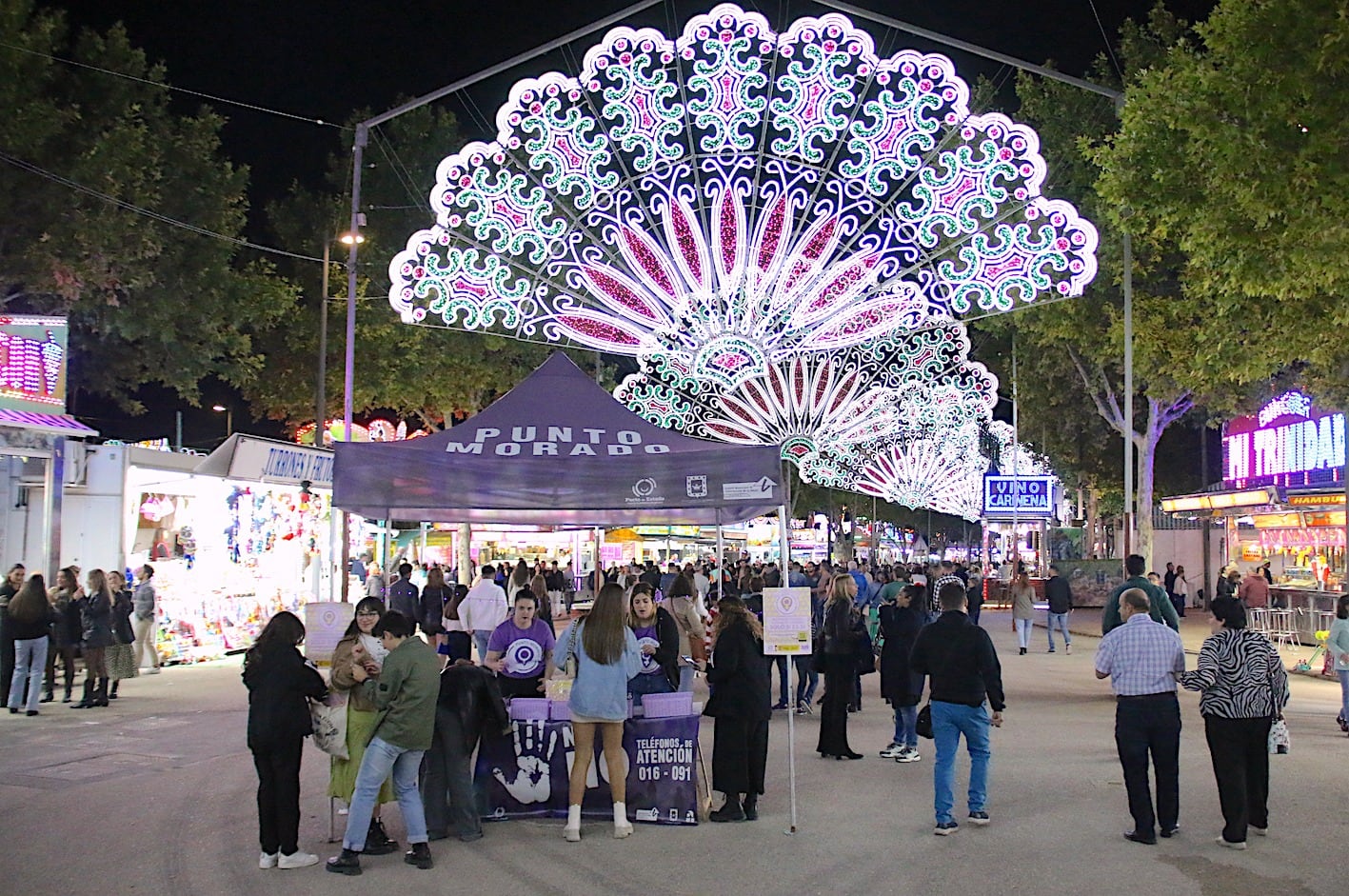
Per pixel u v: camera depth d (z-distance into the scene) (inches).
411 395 1413.6
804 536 2541.8
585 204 797.9
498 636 392.8
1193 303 914.7
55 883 293.4
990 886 287.3
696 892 284.8
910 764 464.8
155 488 888.9
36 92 840.3
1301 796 390.9
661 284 801.6
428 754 343.6
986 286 795.4
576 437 446.3
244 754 485.1
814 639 582.6
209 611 916.0
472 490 427.8
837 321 807.7
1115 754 474.9
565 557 1740.9
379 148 1318.9
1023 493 1550.2
